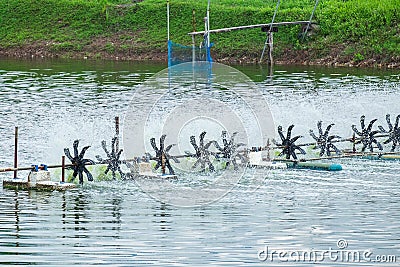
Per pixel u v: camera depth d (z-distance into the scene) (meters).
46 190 66.19
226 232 53.91
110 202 62.09
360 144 86.31
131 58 173.00
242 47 168.38
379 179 70.25
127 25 184.00
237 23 175.88
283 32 170.62
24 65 160.88
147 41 177.00
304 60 163.00
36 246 51.03
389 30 163.62
